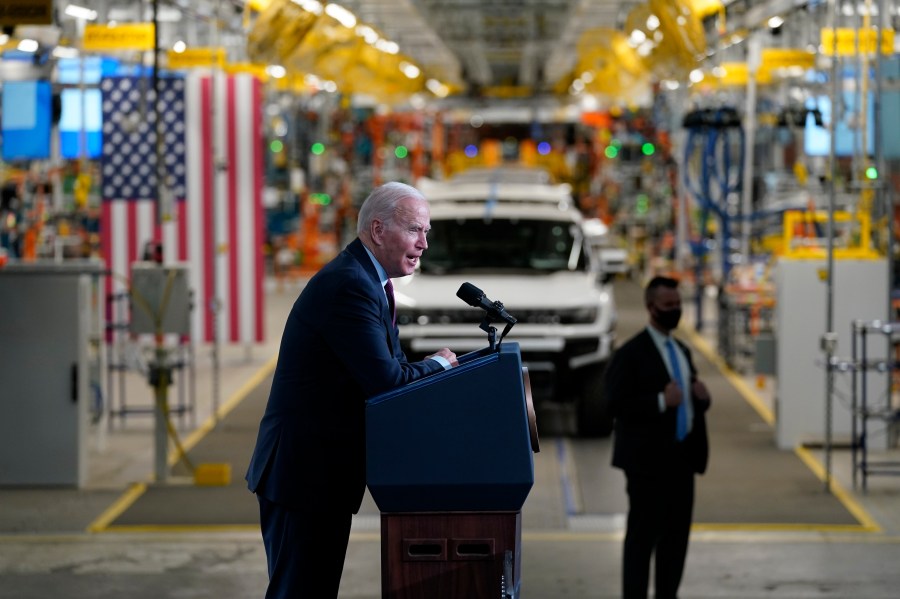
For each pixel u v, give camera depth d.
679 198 33.06
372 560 11.31
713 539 12.02
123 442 16.81
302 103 46.34
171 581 10.70
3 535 12.15
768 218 29.48
